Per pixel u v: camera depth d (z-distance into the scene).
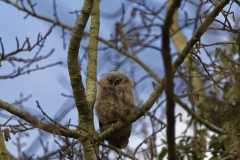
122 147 12.66
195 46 9.48
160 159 13.30
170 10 5.83
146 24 6.97
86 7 9.12
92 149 9.29
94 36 11.79
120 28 6.93
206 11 8.61
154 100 8.80
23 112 9.01
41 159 8.62
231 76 9.73
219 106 11.23
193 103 8.75
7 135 8.31
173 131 6.76
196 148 10.70
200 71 10.96
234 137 9.26
